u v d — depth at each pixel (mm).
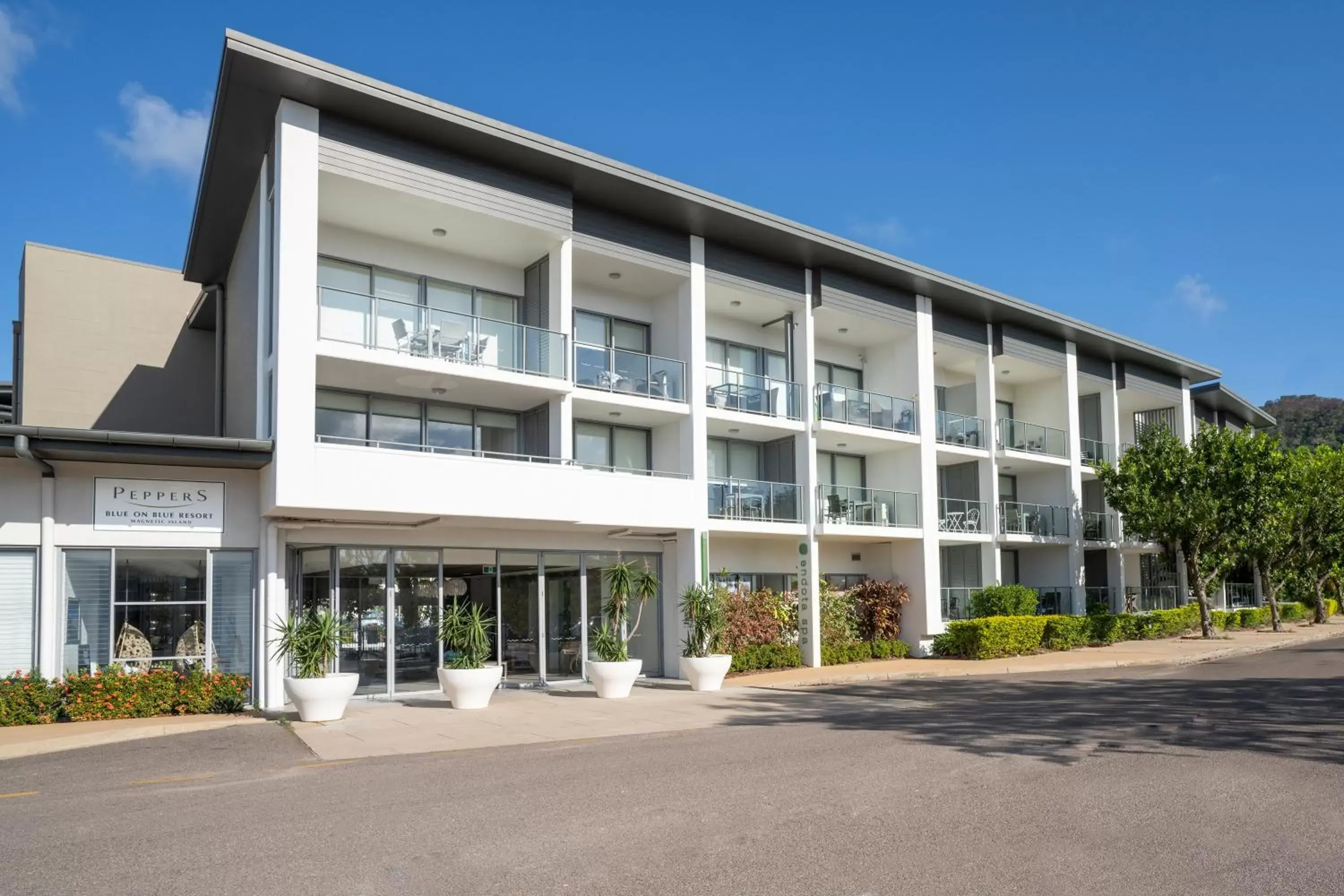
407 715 15250
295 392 15836
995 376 32281
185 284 25375
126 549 15664
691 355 22141
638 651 21812
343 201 17734
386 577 18359
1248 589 42844
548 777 9766
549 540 20469
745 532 22750
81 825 7922
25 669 14789
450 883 6133
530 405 20453
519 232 19312
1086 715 14250
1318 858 6555
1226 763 10102
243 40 14945
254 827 7691
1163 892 5836
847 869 6355
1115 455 34094
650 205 20797
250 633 16500
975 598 27484
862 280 25594
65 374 23844
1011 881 6070
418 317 18141
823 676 21312
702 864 6520
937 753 10914
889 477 27422
